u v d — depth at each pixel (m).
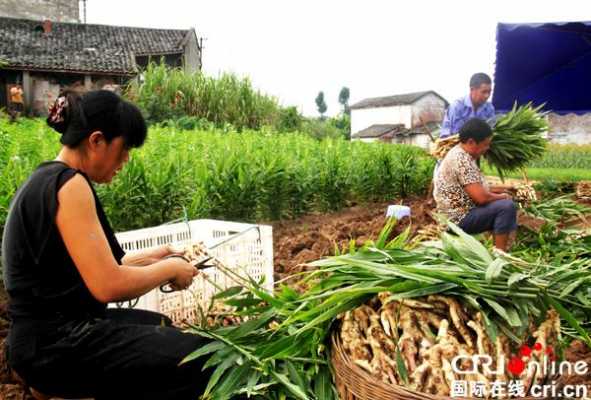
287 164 7.86
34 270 2.14
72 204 2.08
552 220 5.67
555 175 13.50
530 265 2.41
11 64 23.72
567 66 12.28
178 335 2.34
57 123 2.21
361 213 9.12
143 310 2.76
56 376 2.20
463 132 4.98
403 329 2.08
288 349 2.29
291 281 4.70
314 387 2.33
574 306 2.28
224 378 2.31
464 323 2.09
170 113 15.70
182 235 3.64
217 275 3.28
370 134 46.09
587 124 15.06
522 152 6.37
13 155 6.04
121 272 2.16
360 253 2.49
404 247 2.84
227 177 6.67
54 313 2.19
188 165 6.80
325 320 2.29
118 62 26.20
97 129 2.17
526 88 12.98
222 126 16.30
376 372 2.03
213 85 16.98
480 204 4.96
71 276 2.18
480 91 6.92
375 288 2.11
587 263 2.46
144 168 5.65
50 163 2.21
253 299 2.70
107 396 2.30
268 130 13.84
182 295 3.19
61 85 25.17
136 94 16.30
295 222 8.05
